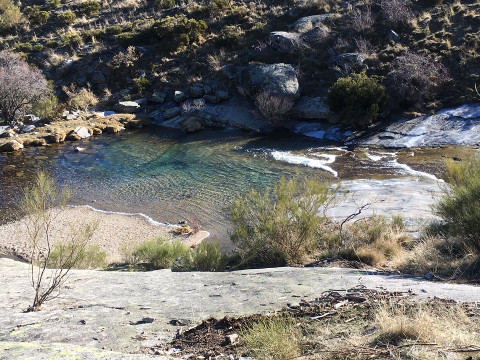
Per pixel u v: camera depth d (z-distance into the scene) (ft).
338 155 63.62
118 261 37.37
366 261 24.40
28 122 91.20
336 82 75.31
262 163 63.36
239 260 29.60
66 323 11.94
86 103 98.94
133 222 48.24
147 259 36.45
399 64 75.97
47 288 17.01
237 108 87.40
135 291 16.06
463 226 21.30
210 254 28.86
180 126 87.40
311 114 78.74
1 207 53.42
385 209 38.55
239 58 96.99
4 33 126.31
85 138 84.48
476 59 75.31
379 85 73.67
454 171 27.84
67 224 47.85
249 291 15.11
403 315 10.75
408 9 90.22
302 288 15.10
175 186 57.82
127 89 101.65
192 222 47.19
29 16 128.16
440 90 73.56
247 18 108.68
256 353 9.59
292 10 106.83
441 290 13.65
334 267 22.62
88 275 20.16
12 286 17.51
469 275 17.13
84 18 129.59
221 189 55.31
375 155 61.82
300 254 27.50
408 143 64.59
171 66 102.99
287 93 79.92
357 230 28.91
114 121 90.38
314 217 28.66
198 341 10.47
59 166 68.80
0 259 29.40
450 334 9.61
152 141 79.77
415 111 72.23
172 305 13.64
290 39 92.07
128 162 68.85
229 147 72.59
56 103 96.37
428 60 76.64
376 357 8.96
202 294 15.10
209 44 105.40
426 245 22.75
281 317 11.35
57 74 107.45
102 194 56.85
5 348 8.74
